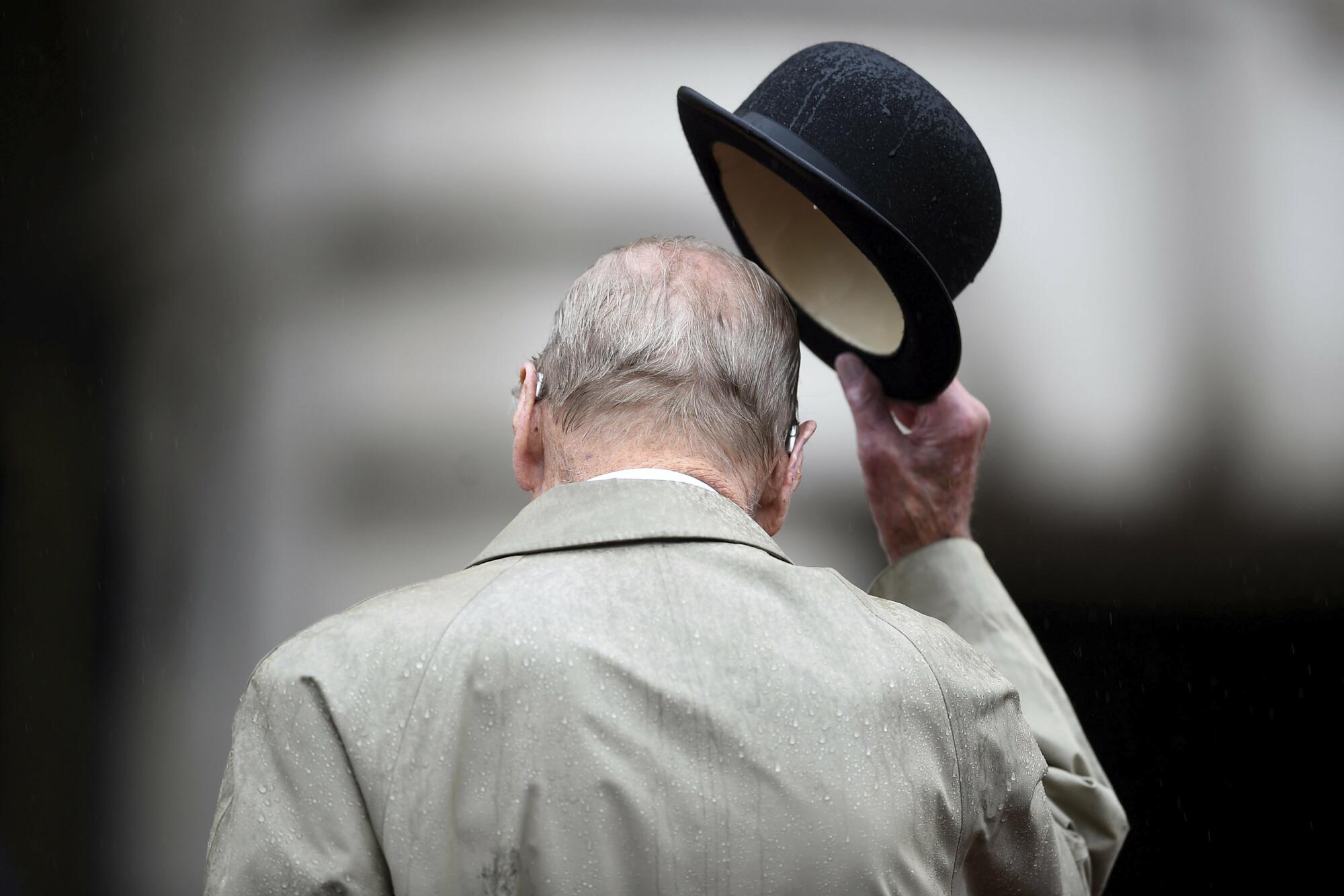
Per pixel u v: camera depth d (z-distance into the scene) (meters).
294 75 16.45
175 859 15.00
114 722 15.27
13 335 15.95
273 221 16.31
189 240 16.27
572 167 16.34
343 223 16.30
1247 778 14.94
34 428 15.83
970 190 4.56
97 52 16.33
